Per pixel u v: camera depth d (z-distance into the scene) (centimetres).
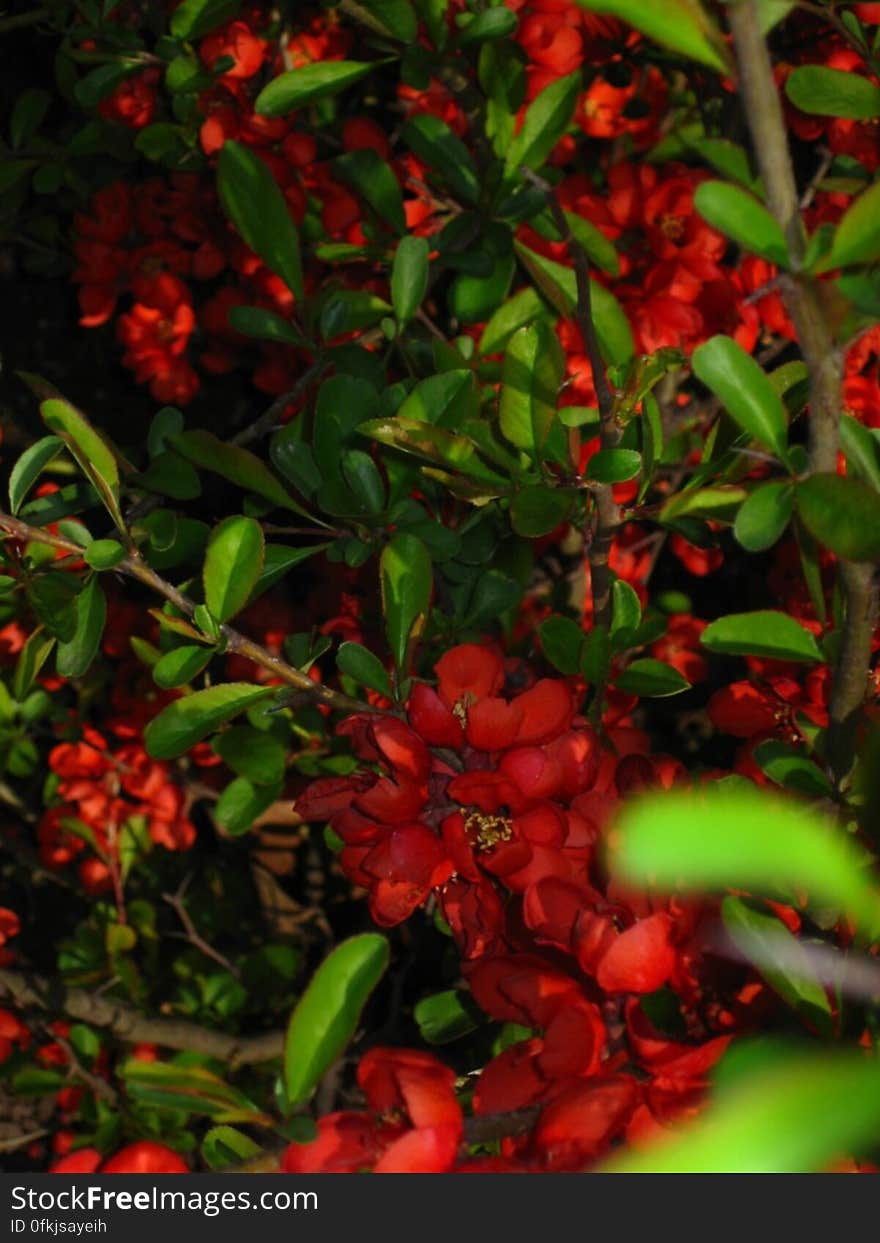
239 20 106
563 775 81
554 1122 73
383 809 79
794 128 102
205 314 116
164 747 82
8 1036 107
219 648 82
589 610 113
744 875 76
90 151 116
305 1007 74
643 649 117
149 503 90
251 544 81
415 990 131
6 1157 132
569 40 98
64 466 95
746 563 147
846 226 68
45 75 154
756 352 108
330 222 102
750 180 73
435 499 93
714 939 78
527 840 78
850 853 74
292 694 83
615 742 87
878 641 86
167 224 120
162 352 120
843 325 69
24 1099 135
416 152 97
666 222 97
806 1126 64
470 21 94
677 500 81
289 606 128
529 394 81
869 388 96
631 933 74
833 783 77
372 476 87
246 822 99
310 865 146
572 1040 74
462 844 79
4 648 113
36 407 167
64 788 121
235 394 163
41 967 146
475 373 92
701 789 82
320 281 112
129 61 105
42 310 170
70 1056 110
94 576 85
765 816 63
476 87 100
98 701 137
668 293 96
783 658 78
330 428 88
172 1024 110
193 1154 110
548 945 79
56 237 135
